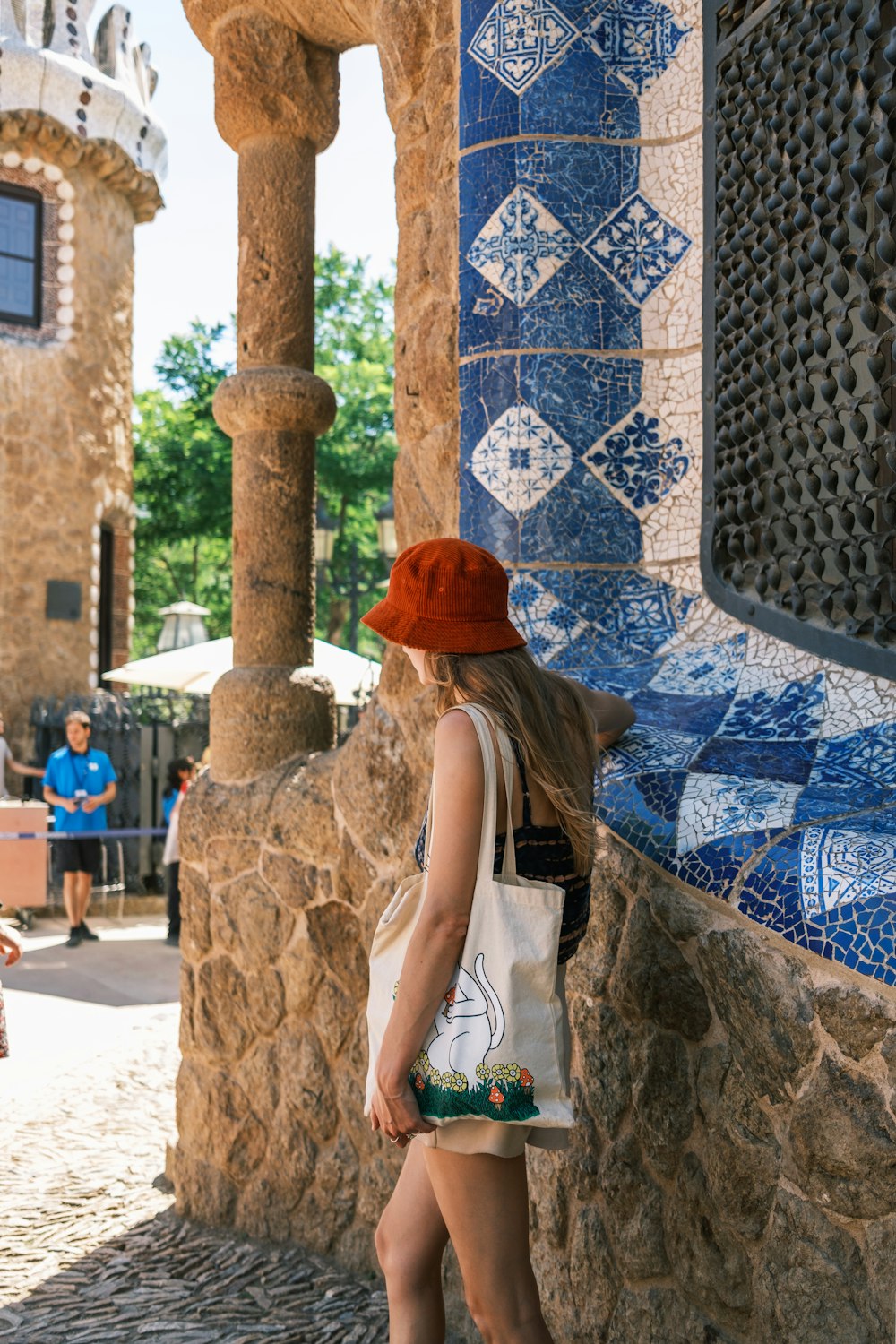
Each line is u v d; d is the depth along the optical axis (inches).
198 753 466.9
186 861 151.1
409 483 133.3
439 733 71.8
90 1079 206.5
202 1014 147.3
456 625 74.3
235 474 157.2
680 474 120.9
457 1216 70.7
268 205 156.6
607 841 94.6
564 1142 74.0
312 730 150.9
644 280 122.6
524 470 119.4
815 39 98.2
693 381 120.0
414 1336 77.9
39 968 319.9
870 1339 66.0
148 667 431.2
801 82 103.0
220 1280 128.3
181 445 794.8
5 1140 175.8
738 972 76.4
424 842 77.2
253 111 154.5
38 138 473.4
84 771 370.0
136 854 458.9
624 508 121.6
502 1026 67.7
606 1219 93.4
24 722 466.6
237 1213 141.6
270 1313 120.4
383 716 129.9
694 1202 82.6
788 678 103.8
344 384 820.0
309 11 148.9
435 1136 69.4
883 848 73.4
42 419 477.1
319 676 154.3
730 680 108.0
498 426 120.5
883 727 92.0
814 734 94.8
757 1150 76.0
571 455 120.0
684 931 83.1
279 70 152.8
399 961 75.0
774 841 78.5
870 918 68.0
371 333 888.9
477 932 69.2
